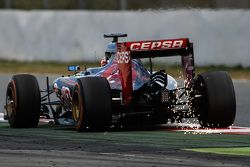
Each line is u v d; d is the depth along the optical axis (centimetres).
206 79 3394
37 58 8812
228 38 7181
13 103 3709
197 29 7394
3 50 9131
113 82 3497
